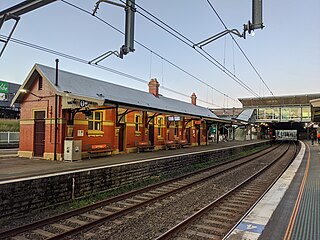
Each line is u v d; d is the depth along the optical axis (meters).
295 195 9.15
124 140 18.94
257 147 39.31
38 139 15.11
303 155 24.25
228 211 8.28
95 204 8.77
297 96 52.25
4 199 7.69
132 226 7.09
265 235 5.67
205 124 33.44
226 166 19.33
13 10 6.29
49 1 6.11
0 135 26.66
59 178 9.34
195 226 6.89
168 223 7.32
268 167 18.41
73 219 7.64
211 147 27.30
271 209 7.52
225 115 52.59
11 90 37.75
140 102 20.64
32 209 8.43
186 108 29.50
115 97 18.22
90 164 12.22
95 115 16.31
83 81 17.30
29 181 8.37
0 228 7.26
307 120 51.66
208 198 10.10
